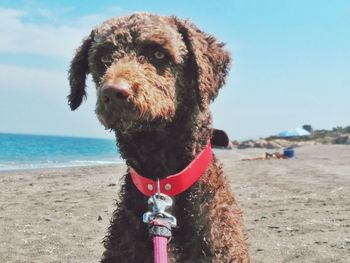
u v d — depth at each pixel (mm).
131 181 548
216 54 593
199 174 533
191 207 523
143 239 518
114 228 543
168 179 522
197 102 548
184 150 537
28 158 5918
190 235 517
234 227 541
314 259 938
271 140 10078
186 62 562
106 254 543
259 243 1044
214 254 517
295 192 1815
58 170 3262
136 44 539
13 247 1072
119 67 510
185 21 592
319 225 1197
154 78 521
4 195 1825
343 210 1391
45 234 1182
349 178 2357
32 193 1884
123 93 480
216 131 586
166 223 495
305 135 10531
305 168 3146
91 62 573
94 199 1697
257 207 1466
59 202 1638
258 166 3424
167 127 535
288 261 931
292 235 1106
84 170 3145
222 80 607
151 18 561
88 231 1210
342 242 1045
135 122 509
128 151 546
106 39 552
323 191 1827
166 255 479
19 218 1365
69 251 1043
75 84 628
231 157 5301
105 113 499
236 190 1902
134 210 531
